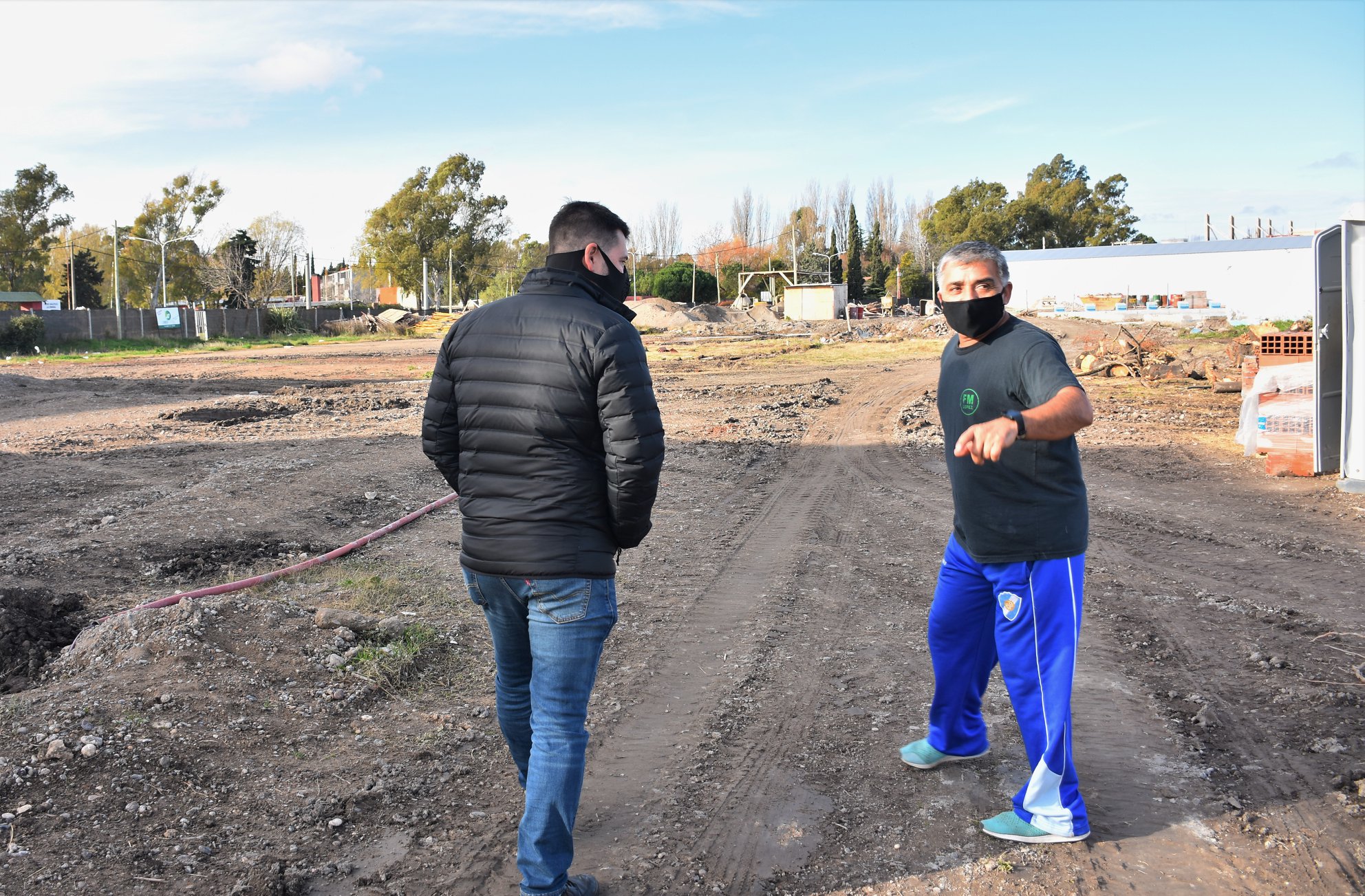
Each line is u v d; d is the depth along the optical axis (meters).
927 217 103.62
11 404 18.20
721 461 11.71
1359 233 8.84
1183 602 5.71
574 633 2.66
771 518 8.49
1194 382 20.06
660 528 8.11
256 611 4.78
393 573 6.40
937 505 9.02
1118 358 21.86
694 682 4.63
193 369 29.55
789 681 4.62
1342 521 7.69
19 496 8.59
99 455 11.22
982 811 3.31
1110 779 3.49
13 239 70.62
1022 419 2.57
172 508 7.91
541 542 2.61
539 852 2.64
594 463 2.67
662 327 58.75
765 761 3.76
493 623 2.88
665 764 3.75
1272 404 9.91
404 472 9.97
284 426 14.53
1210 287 61.78
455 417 2.89
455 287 87.94
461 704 4.27
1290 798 3.29
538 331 2.61
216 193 78.31
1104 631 5.19
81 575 6.04
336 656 4.52
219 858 2.92
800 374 25.14
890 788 3.50
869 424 15.14
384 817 3.26
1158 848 3.03
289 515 7.89
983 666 3.49
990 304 2.95
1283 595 5.80
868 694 4.43
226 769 3.45
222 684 4.05
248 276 66.75
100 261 82.44
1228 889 2.80
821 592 6.18
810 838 3.17
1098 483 9.66
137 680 3.97
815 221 101.56
